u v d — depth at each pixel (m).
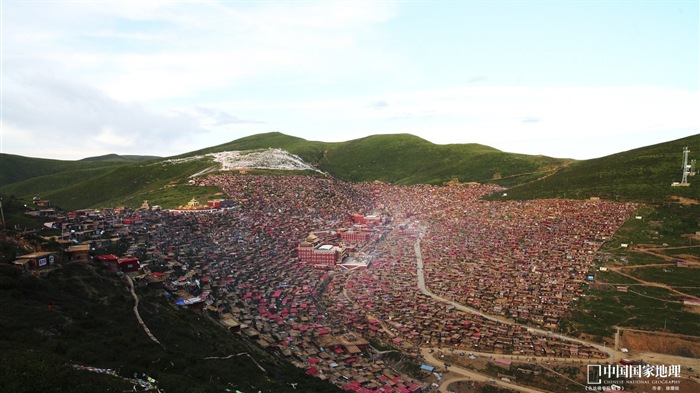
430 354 171.50
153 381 83.38
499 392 148.12
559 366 161.25
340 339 173.88
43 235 173.00
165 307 133.88
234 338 140.50
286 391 103.06
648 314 192.75
